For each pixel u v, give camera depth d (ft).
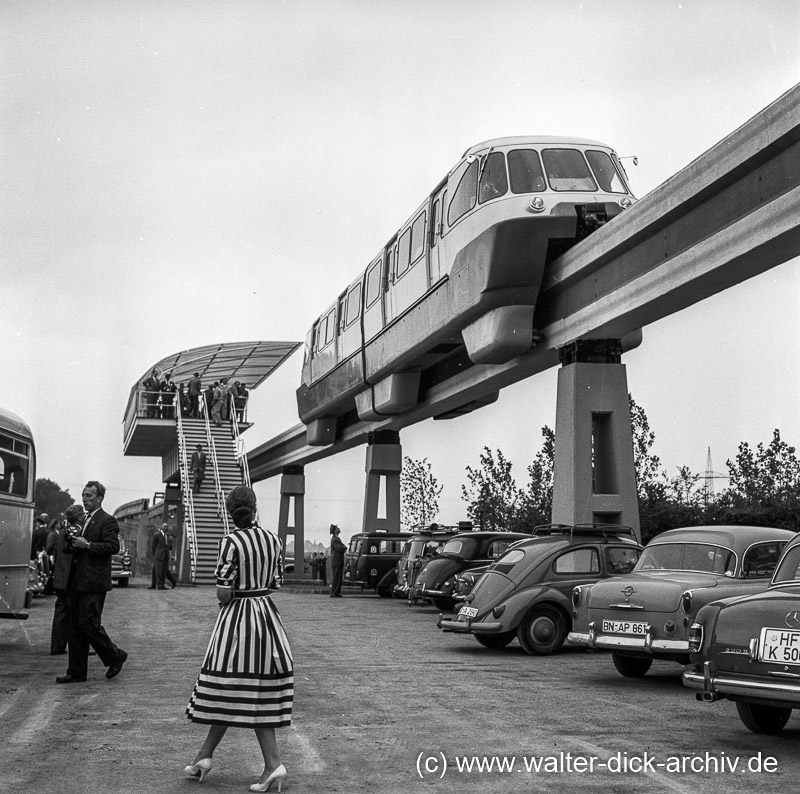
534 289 73.26
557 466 71.00
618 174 74.95
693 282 55.93
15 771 22.20
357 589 120.88
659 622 36.19
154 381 165.07
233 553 21.20
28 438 52.06
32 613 71.61
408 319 95.96
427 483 170.50
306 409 149.89
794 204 47.32
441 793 20.56
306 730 27.40
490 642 51.11
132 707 30.76
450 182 83.10
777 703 24.50
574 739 26.25
